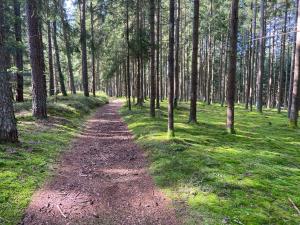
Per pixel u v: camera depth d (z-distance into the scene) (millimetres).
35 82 16094
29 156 9492
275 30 41531
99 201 7078
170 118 12477
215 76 57312
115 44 34156
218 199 6781
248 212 6172
